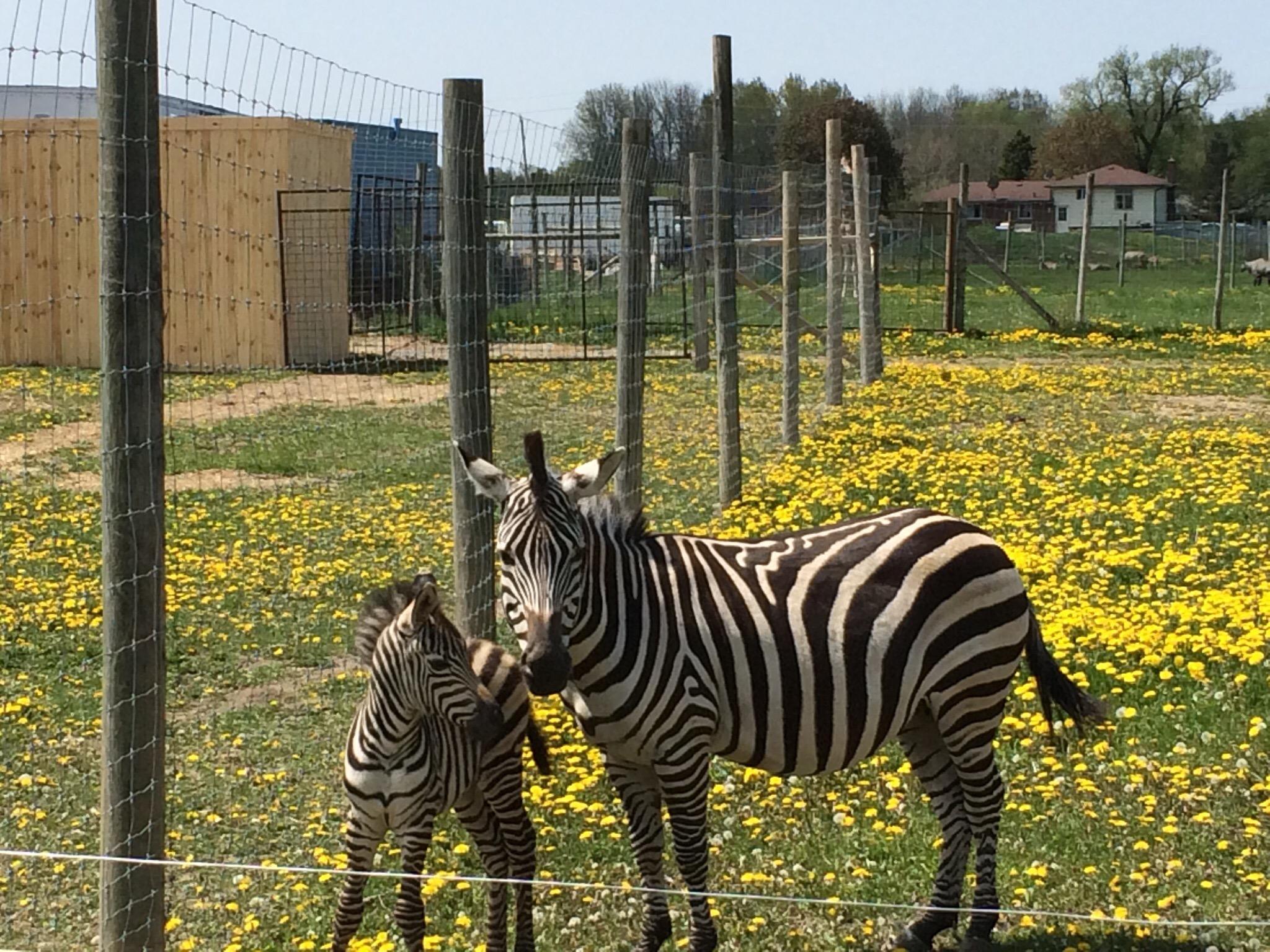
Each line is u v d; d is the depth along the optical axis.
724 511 11.75
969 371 21.25
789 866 5.95
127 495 4.37
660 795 5.36
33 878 5.86
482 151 6.79
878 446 14.47
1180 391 18.95
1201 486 11.83
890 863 5.96
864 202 19.47
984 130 100.50
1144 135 95.94
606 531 5.16
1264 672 7.55
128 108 4.24
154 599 4.46
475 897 5.72
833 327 17.20
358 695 8.06
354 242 23.06
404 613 4.89
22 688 8.14
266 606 9.73
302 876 5.88
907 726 5.61
